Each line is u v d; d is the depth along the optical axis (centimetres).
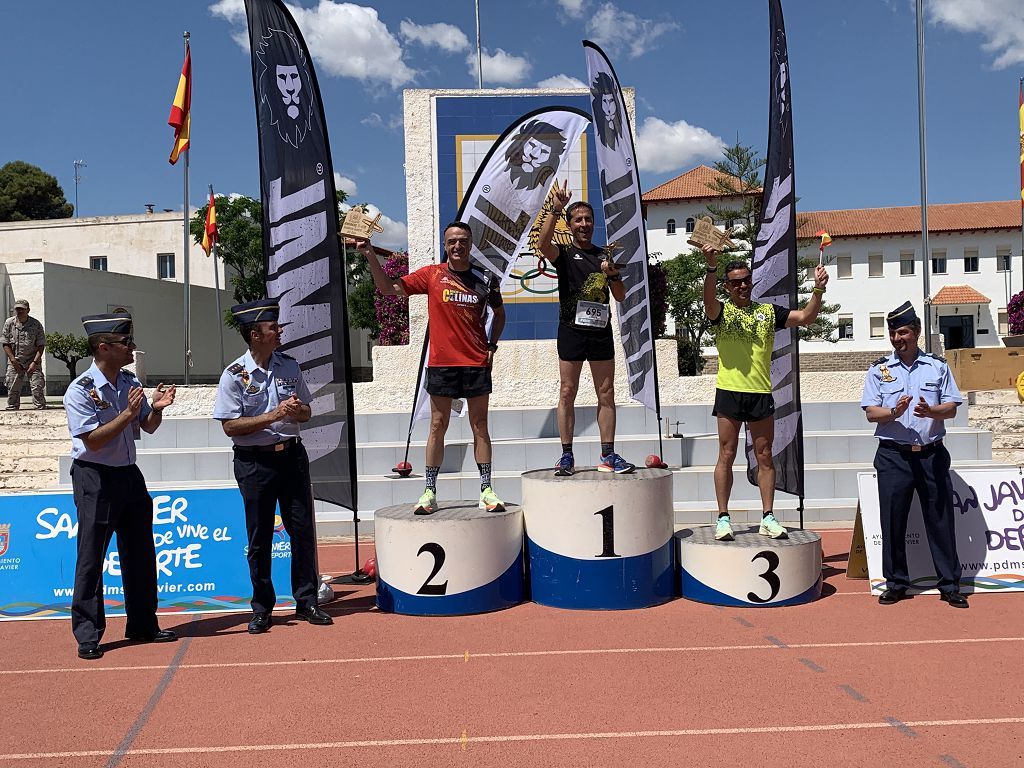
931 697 402
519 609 589
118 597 604
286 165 650
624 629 531
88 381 495
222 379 535
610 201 822
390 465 945
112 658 486
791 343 672
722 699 403
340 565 756
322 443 664
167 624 567
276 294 654
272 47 646
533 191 910
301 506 554
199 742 361
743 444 966
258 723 381
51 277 2541
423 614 571
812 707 391
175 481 947
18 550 602
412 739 360
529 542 608
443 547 570
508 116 1107
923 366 592
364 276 3475
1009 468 650
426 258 1102
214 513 622
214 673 455
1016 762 331
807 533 636
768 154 698
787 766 329
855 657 466
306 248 650
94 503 492
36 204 4656
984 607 575
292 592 572
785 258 673
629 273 825
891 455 594
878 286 4675
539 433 1013
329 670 457
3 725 383
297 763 338
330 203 646
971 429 1005
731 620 549
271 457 539
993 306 4616
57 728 379
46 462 1054
